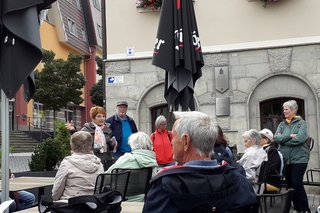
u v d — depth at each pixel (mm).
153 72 11133
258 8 10703
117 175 4727
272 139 7543
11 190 5234
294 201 7410
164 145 8148
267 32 10641
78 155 4598
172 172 2473
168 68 6293
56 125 10820
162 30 6410
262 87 10648
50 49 35375
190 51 6418
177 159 2715
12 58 3746
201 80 10914
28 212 3818
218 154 4691
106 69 11430
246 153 6492
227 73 10758
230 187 2539
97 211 3018
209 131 2641
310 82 10336
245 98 10672
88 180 4512
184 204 2414
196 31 6512
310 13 10422
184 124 2672
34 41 3666
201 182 2438
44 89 30562
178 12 6422
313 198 9664
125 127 8102
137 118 11172
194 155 2656
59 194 4496
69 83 31203
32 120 33562
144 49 11258
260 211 3154
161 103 11078
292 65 10461
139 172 5207
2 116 3834
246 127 10602
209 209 2465
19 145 27828
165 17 6441
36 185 5730
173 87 6371
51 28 35938
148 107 11164
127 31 11375
